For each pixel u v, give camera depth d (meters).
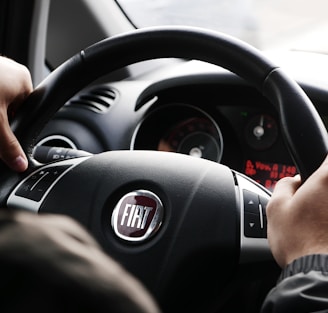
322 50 1.31
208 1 1.46
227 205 0.70
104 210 0.72
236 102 1.24
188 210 0.70
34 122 0.79
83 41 1.41
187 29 0.77
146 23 1.42
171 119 1.27
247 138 1.23
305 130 0.66
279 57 1.28
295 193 0.55
